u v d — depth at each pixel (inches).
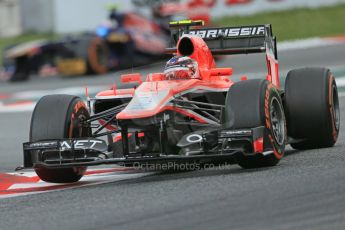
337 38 3376.0
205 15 3102.9
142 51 3179.1
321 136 1203.2
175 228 784.3
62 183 1127.6
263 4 3934.5
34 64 3203.7
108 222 826.8
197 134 1029.2
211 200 882.1
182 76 1117.1
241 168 1080.2
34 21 4192.9
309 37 3467.0
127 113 1009.5
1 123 2018.9
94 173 1213.1
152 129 1011.3
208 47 1277.1
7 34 4256.9
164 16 3223.4
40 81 3157.0
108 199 940.0
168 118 1034.7
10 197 1037.2
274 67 1282.0
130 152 1018.7
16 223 861.2
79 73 3139.8
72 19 4025.6
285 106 1207.6
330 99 1205.7
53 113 1063.0
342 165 1034.7
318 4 3971.5
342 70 2496.3
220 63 3068.4
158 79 1130.0
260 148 1008.9
